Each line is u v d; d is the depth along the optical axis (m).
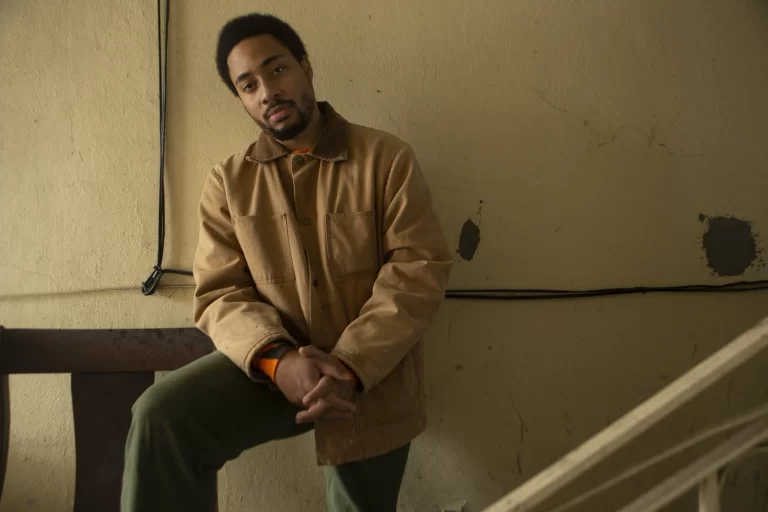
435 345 1.30
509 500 0.52
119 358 1.18
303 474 1.32
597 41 1.28
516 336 1.31
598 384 1.32
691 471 0.60
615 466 1.32
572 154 1.29
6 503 1.31
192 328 1.19
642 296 1.31
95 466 1.17
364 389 0.89
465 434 1.32
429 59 1.28
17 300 1.29
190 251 1.28
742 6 1.28
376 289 0.97
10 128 1.28
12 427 1.31
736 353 0.56
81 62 1.27
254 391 0.93
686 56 1.29
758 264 1.31
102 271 1.29
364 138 1.06
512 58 1.28
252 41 0.98
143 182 1.28
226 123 1.28
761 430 0.61
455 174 1.29
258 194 1.04
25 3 1.26
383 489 1.01
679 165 1.30
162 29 1.27
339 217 1.01
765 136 1.30
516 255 1.30
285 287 1.01
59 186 1.28
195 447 0.84
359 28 1.27
